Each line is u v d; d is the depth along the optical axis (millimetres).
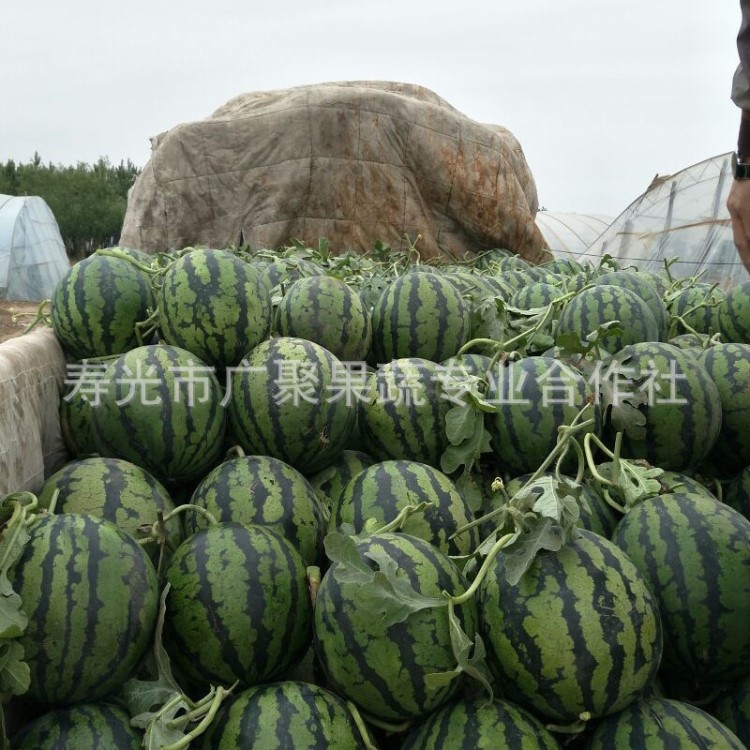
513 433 1347
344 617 947
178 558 1068
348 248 4156
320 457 1372
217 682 1028
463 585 1011
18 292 10477
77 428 1516
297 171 4047
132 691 967
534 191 5008
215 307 1428
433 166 4168
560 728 951
